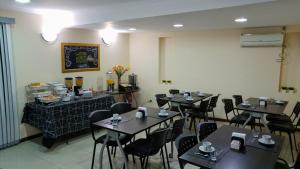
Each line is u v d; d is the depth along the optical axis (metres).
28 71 4.18
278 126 3.75
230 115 5.46
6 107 3.85
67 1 3.38
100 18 3.99
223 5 2.77
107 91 5.69
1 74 3.73
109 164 3.38
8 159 3.51
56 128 3.84
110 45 5.97
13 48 3.93
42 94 4.09
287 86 5.06
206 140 2.41
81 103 4.25
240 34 5.14
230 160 1.95
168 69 6.30
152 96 6.52
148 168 3.26
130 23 4.17
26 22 4.09
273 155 2.06
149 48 6.38
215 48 5.50
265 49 4.93
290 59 4.96
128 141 3.19
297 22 4.16
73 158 3.56
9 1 3.29
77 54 5.06
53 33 4.51
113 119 3.05
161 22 4.02
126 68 6.36
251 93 5.20
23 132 4.21
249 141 2.39
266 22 4.12
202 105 4.51
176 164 3.38
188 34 5.83
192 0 3.00
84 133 4.63
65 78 4.75
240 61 5.23
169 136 3.12
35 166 3.30
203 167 1.85
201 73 5.77
